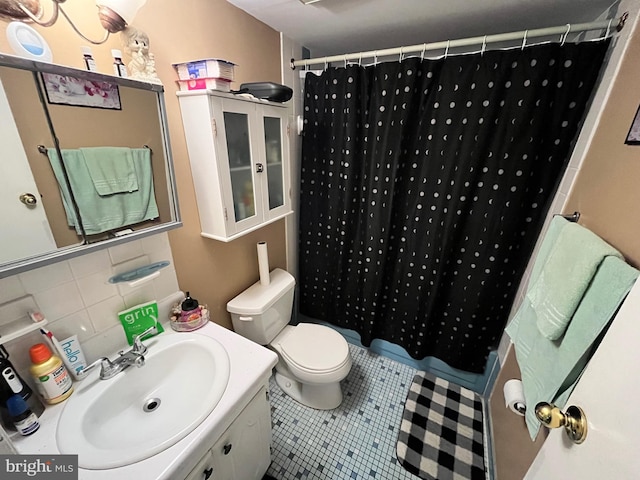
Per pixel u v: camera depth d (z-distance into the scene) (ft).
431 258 5.04
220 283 4.50
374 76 4.60
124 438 2.53
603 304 1.96
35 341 2.41
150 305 3.23
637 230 2.01
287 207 4.93
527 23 4.03
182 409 2.81
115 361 2.81
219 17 3.56
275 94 3.75
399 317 5.92
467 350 5.33
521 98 3.77
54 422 2.28
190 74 3.07
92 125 2.39
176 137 3.33
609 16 3.43
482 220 4.53
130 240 2.79
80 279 2.64
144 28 2.82
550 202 4.17
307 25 4.27
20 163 2.06
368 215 5.34
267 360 3.00
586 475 1.48
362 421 4.92
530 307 3.13
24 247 2.14
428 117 4.46
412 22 4.06
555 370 2.34
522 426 3.46
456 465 4.25
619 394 1.39
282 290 5.01
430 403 5.25
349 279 6.18
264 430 3.47
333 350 4.83
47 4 2.11
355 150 5.15
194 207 3.71
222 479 2.81
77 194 2.39
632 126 2.40
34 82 2.02
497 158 4.16
